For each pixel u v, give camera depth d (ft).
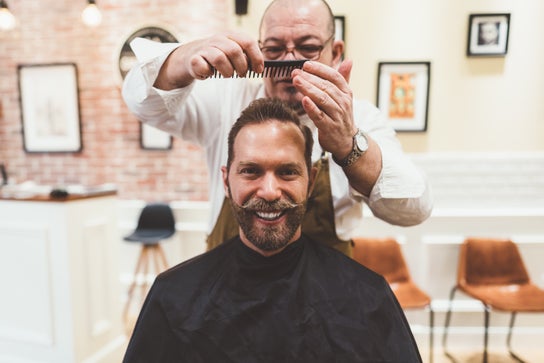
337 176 3.35
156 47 2.75
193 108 3.54
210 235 3.77
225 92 3.61
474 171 8.29
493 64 8.11
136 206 9.53
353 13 8.23
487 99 8.20
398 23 8.18
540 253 7.82
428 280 7.93
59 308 6.35
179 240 9.30
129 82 3.04
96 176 9.95
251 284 2.83
